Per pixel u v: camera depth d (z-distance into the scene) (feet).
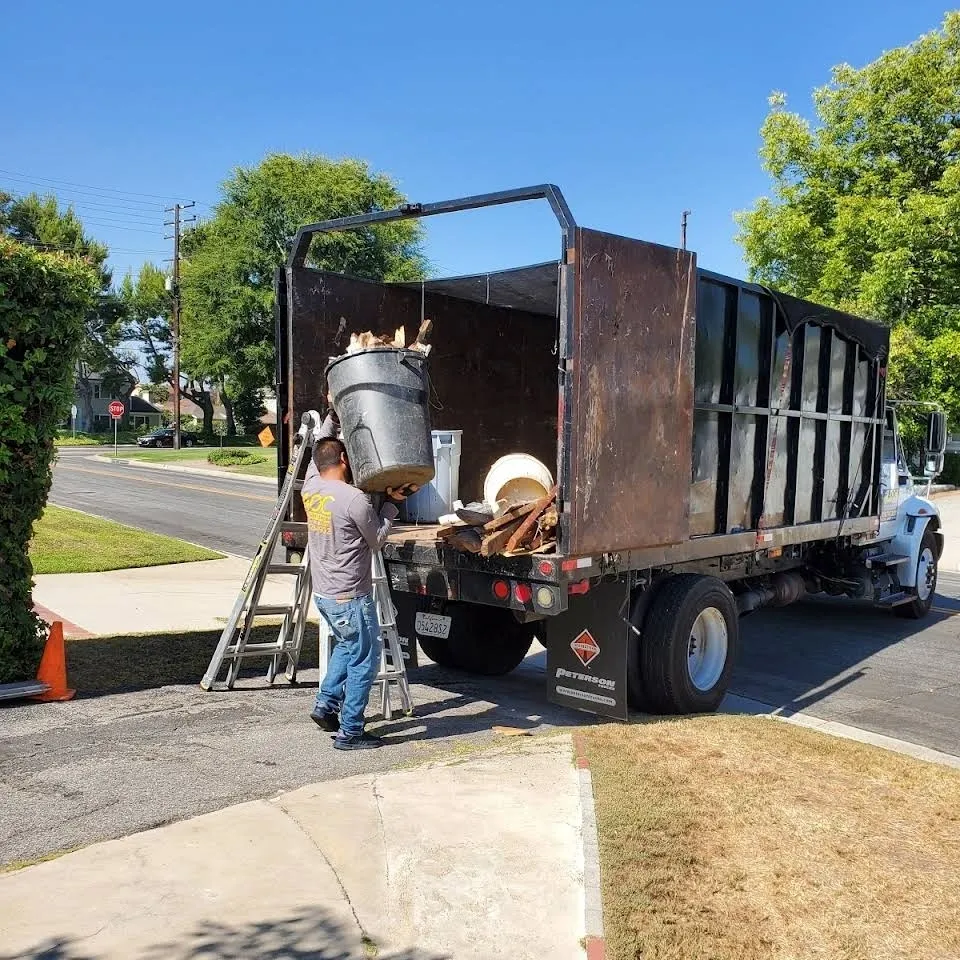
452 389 26.50
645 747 17.34
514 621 23.98
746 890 11.80
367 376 18.13
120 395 253.24
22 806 13.91
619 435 17.66
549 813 13.98
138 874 11.68
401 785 15.02
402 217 19.63
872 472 29.78
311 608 32.40
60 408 19.17
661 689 20.01
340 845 12.69
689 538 20.25
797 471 25.02
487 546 17.38
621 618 18.72
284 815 13.64
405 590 20.31
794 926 10.99
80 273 18.99
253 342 152.56
